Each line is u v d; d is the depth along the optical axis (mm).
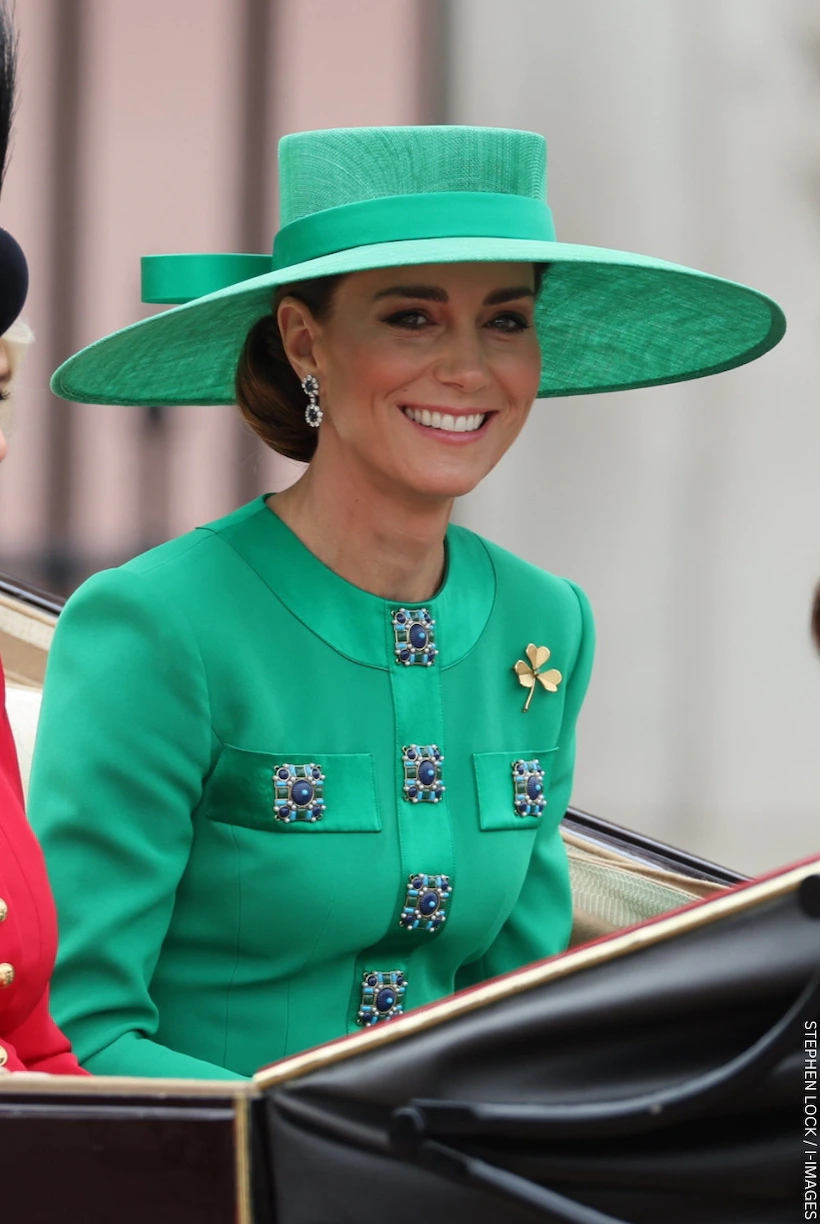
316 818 6719
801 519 21422
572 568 21938
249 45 20406
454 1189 3570
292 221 7012
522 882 7371
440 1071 3576
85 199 20125
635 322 7770
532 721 7465
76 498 20375
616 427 21781
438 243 6594
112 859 6602
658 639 21750
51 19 19859
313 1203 3629
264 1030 6789
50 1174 3625
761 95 21406
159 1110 3652
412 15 20938
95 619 6824
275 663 6797
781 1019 3475
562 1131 3496
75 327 20203
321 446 7035
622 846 8430
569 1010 3520
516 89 21422
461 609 7293
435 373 6621
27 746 7617
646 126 21531
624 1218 3592
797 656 21344
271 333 7344
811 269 21516
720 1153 3539
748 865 20516
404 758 6941
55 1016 6523
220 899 6746
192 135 20375
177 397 7871
